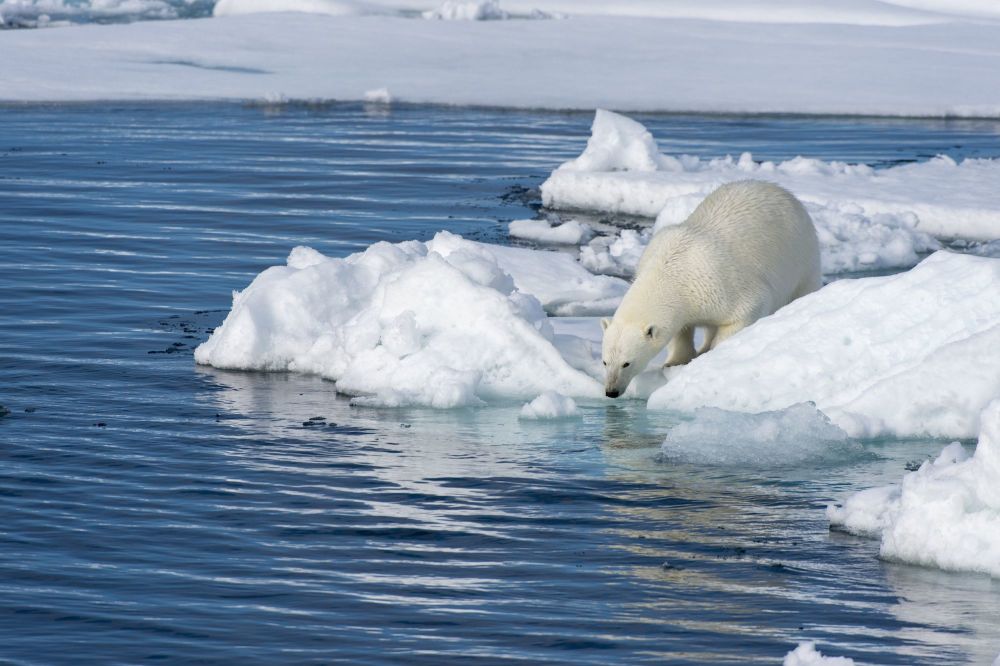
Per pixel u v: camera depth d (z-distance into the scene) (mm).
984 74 62750
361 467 14289
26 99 53281
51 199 33500
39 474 13938
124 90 55719
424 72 61938
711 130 48219
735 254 17484
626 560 11469
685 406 16531
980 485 11359
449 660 9320
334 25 74562
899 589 10758
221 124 49281
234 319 19031
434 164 40562
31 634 9781
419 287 18047
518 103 54781
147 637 9734
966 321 16016
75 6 90938
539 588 10789
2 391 17344
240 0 87438
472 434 15648
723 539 12023
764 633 9828
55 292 23406
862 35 76750
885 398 15398
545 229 29844
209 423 15992
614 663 9266
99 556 11516
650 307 16953
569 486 13641
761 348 16625
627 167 35719
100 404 16797
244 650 9500
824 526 12391
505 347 17547
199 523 12430
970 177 33812
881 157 41375
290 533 12172
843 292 16828
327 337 18609
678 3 88312
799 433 14812
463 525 12430
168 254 26984
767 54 68312
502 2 87938
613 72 62469
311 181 37156
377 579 10977
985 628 9922
